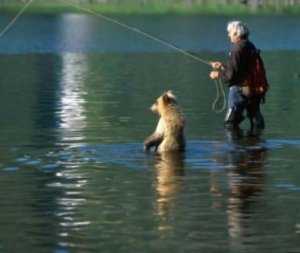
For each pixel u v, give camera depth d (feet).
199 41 301.43
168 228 71.05
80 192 82.33
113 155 99.19
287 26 368.27
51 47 276.82
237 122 120.47
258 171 90.99
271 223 72.28
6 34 326.24
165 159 96.89
